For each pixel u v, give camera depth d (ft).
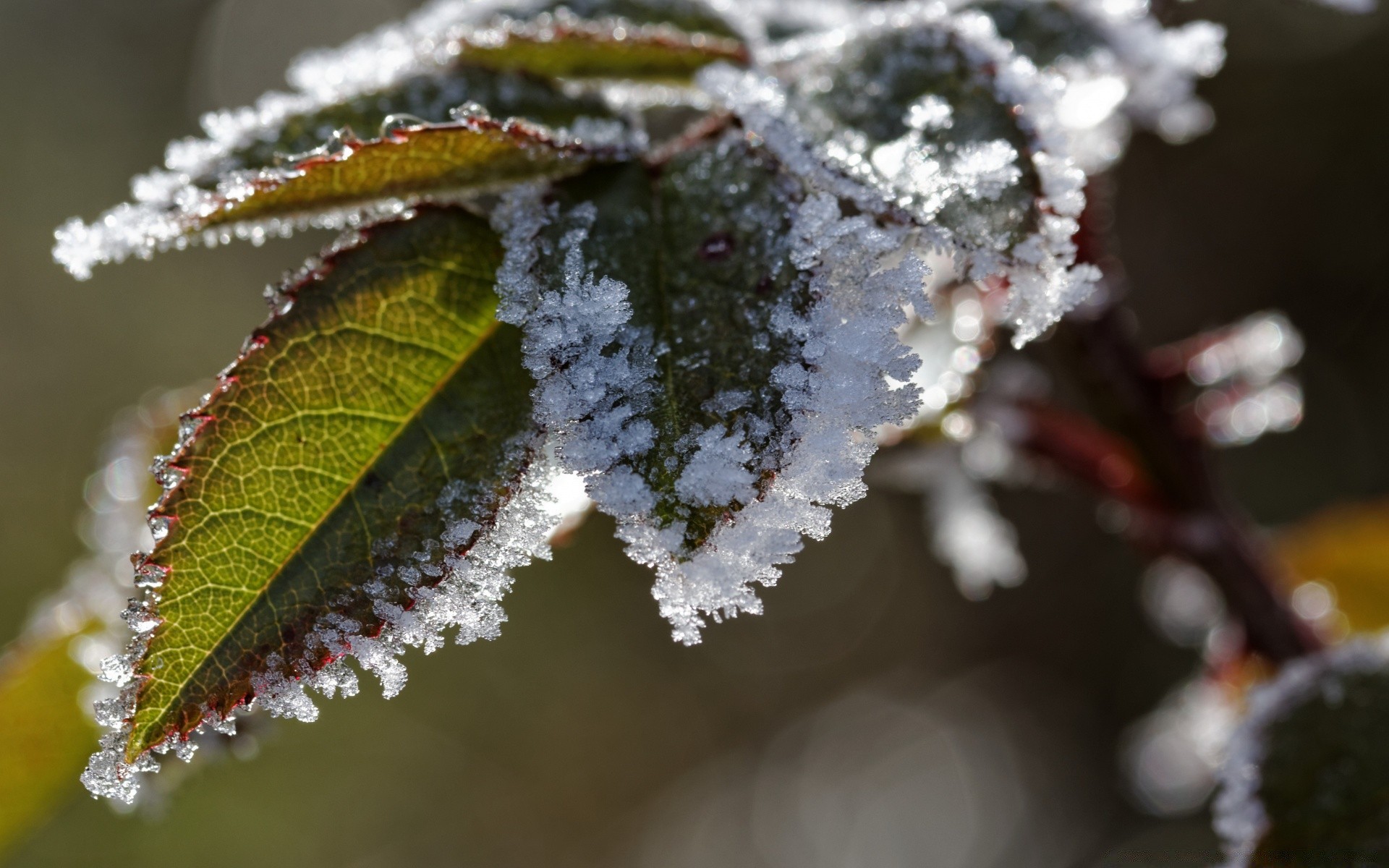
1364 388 2.75
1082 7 0.70
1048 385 0.83
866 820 3.52
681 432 0.60
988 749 3.43
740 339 0.61
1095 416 0.79
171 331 3.50
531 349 0.62
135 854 2.45
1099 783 3.16
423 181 0.63
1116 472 0.80
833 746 3.70
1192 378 0.79
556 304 0.62
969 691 3.53
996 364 0.81
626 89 0.68
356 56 0.69
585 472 0.60
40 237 3.49
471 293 0.63
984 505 0.96
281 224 0.63
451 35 0.67
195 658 0.61
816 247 0.62
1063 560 3.41
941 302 0.75
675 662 3.71
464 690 3.34
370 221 0.63
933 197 0.62
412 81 0.66
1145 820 2.96
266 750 2.84
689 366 0.61
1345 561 0.92
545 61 0.67
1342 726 0.70
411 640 0.61
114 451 0.78
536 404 0.61
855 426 0.60
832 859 3.47
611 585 3.67
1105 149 0.76
